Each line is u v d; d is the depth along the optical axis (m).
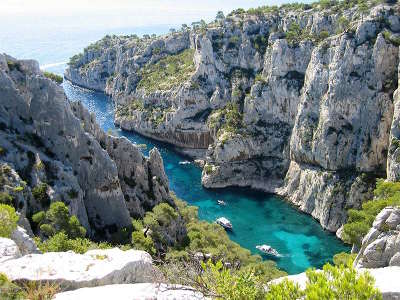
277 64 151.12
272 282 25.66
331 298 18.33
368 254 42.97
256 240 110.56
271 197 138.50
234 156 149.75
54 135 75.44
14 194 60.41
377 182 104.69
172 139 186.62
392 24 120.19
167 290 21.58
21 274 23.16
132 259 25.52
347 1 152.88
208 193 142.00
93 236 72.81
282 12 180.25
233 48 177.50
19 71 79.56
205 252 76.69
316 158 127.31
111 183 78.06
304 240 110.25
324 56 129.88
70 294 21.28
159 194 92.06
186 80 188.88
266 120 155.25
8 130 72.50
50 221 61.47
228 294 21.31
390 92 113.94
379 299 18.86
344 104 120.44
